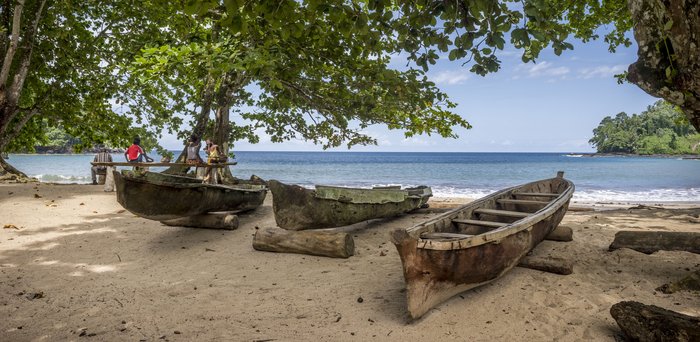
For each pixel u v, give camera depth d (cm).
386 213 893
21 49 1677
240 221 965
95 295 530
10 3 1700
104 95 1855
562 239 739
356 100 1074
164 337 407
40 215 959
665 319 353
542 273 566
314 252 691
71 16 1739
